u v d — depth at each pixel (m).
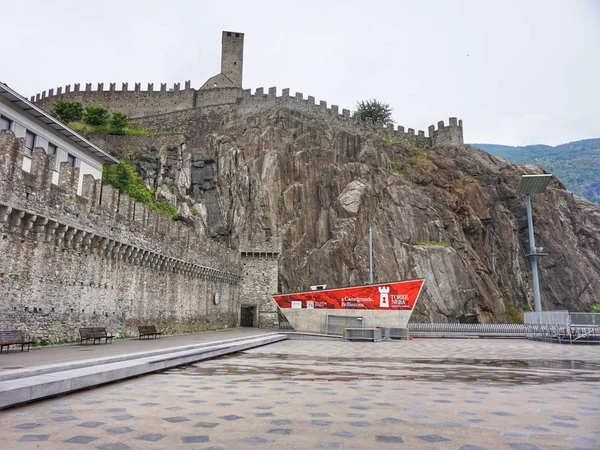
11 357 15.56
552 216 87.31
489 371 17.12
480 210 79.25
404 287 45.50
